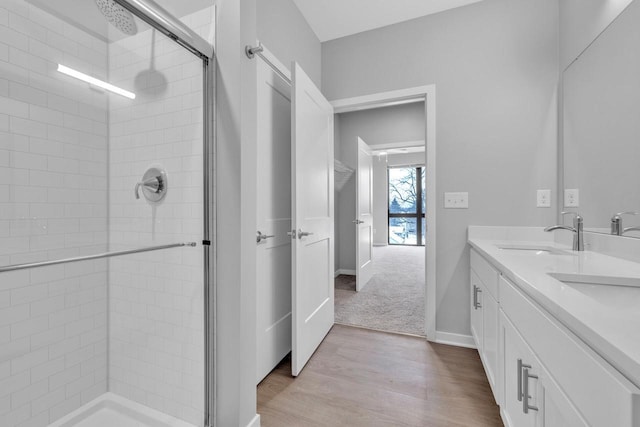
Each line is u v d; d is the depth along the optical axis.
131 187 1.36
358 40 2.45
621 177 1.29
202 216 1.26
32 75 1.19
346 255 4.62
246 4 1.27
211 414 1.26
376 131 4.55
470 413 1.41
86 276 1.33
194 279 1.27
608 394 0.48
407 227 8.09
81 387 1.32
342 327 2.47
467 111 2.11
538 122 1.96
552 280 0.87
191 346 1.28
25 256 1.17
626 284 0.90
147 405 1.35
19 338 1.15
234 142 1.23
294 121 1.72
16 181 1.15
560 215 1.89
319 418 1.39
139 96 1.33
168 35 1.13
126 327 1.38
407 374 1.75
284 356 1.96
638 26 1.19
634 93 1.21
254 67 1.33
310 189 1.96
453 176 2.15
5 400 1.12
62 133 1.26
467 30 2.12
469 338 2.11
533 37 1.97
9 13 1.13
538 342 0.81
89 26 1.25
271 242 1.81
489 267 1.47
